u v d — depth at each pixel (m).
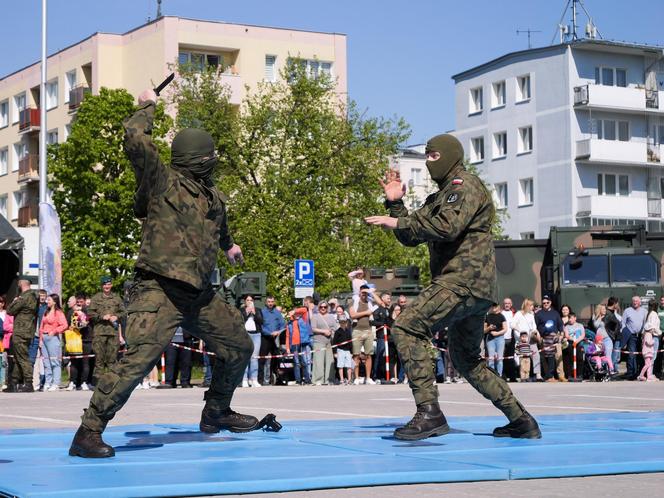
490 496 5.46
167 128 44.62
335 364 23.50
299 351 22.69
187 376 21.75
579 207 60.41
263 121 40.12
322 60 59.59
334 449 7.27
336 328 23.06
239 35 57.12
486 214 7.70
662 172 63.03
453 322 7.77
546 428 9.01
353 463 6.48
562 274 26.19
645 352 24.44
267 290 37.44
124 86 58.81
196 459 6.69
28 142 68.12
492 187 64.56
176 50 55.56
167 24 55.31
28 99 67.50
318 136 40.03
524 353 24.03
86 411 6.86
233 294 23.42
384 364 23.11
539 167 62.25
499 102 64.88
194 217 6.97
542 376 24.30
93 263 45.12
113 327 20.27
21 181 67.19
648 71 62.59
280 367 22.84
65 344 21.44
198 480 5.70
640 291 25.97
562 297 25.98
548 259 26.86
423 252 54.25
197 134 7.17
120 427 9.02
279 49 58.28
